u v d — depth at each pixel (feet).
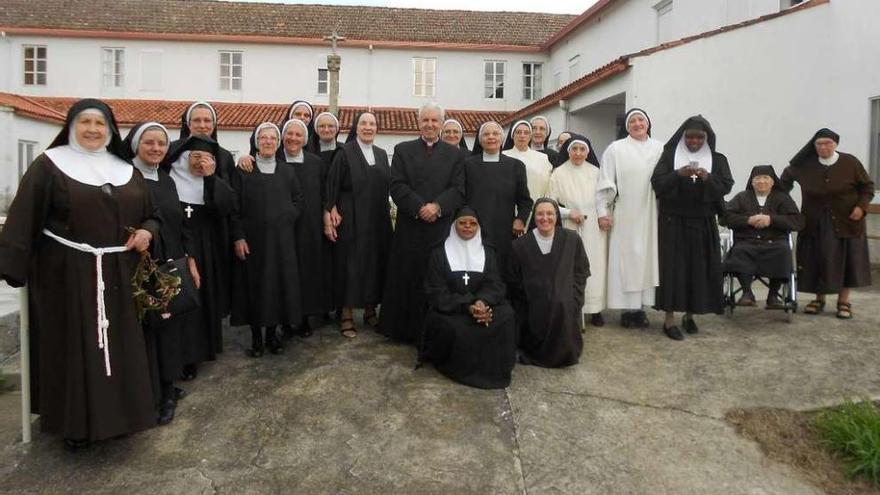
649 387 14.61
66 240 10.85
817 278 19.21
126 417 11.17
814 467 11.91
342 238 17.17
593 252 18.07
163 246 12.70
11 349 16.75
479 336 14.56
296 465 11.41
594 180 18.40
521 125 19.57
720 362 15.87
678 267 17.20
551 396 14.11
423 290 16.16
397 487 10.81
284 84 68.90
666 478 11.31
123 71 67.10
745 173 33.27
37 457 11.60
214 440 12.19
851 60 28.73
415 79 70.59
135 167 12.08
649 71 36.19
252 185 15.46
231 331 18.70
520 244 16.26
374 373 15.10
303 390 14.15
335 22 72.79
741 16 38.09
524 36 73.00
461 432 12.55
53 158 10.86
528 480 11.11
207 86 68.13
